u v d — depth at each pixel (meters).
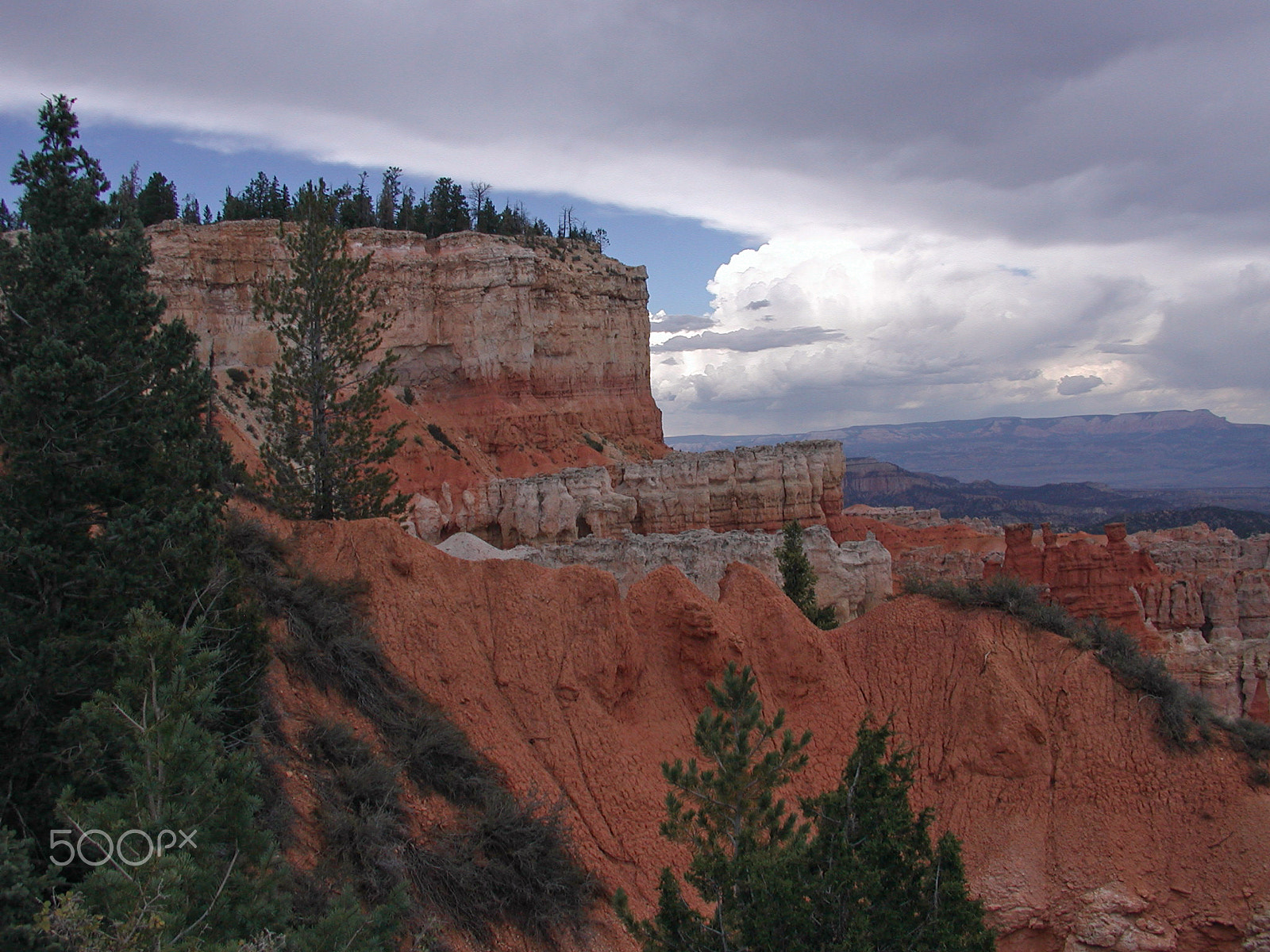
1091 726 26.75
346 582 25.88
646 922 17.19
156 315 21.81
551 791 23.83
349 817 18.78
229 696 18.64
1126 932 23.33
